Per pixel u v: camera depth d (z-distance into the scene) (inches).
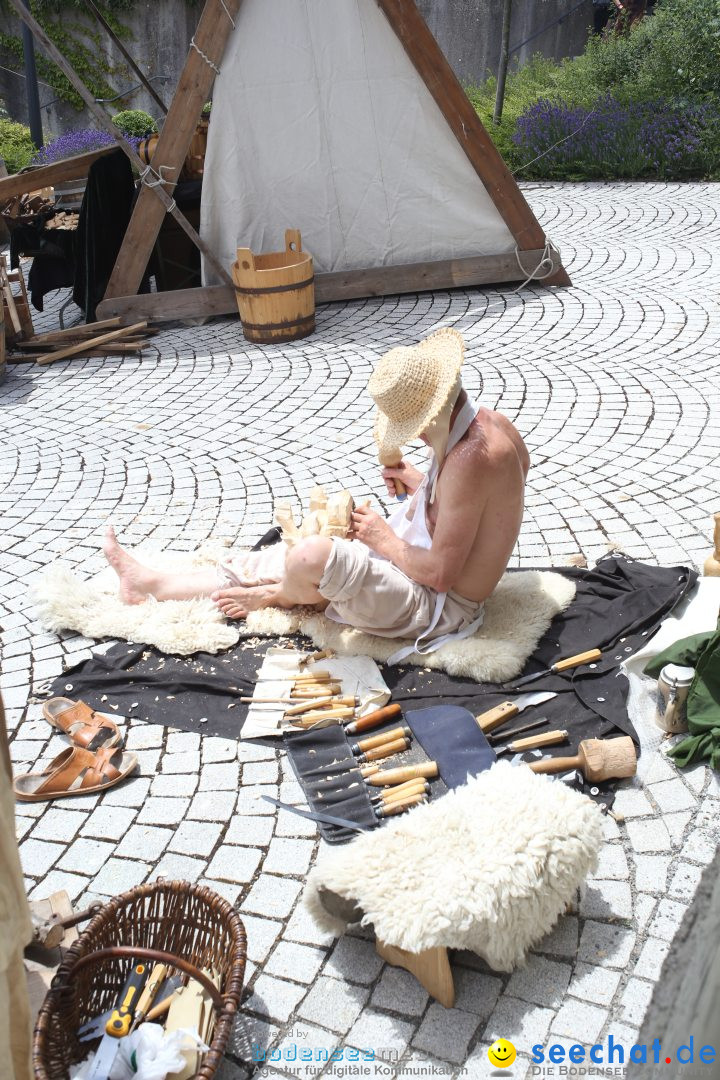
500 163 312.5
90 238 323.6
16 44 682.8
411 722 134.5
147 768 134.7
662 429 222.7
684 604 151.4
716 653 121.3
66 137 552.1
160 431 251.8
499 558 142.7
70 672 154.8
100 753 134.0
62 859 121.0
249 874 116.3
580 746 122.8
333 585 144.1
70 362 312.7
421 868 97.7
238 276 301.0
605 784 122.5
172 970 97.9
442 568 140.8
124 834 124.0
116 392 282.5
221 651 155.9
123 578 167.8
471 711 137.8
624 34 590.2
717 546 157.5
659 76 513.3
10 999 75.0
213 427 251.0
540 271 328.5
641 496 193.6
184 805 127.8
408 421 136.0
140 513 208.4
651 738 129.2
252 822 123.8
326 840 119.1
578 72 563.5
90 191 318.3
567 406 240.7
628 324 289.9
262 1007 99.7
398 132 310.0
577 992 97.8
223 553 184.9
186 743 138.6
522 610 152.4
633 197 438.3
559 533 183.5
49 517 210.4
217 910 95.7
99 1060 86.9
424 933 92.5
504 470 135.7
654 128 470.6
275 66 298.8
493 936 95.1
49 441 252.2
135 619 162.4
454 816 102.0
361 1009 98.7
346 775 127.1
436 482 143.1
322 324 320.8
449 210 322.7
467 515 136.2
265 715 140.3
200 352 309.0
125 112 565.3
